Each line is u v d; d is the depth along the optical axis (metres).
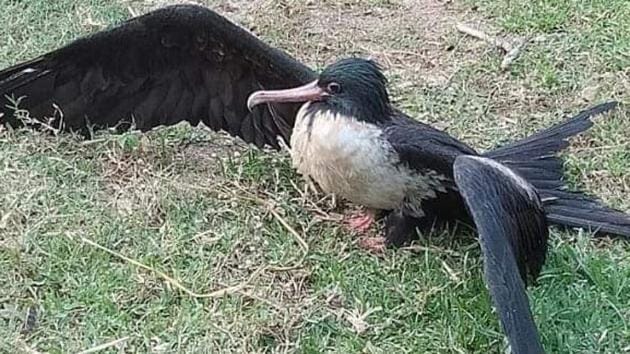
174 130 1.80
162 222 1.60
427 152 1.47
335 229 1.60
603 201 1.66
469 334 1.40
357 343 1.39
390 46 2.05
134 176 1.70
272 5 2.14
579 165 1.71
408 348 1.39
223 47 1.66
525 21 2.08
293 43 2.05
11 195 1.61
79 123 1.75
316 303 1.46
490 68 1.97
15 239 1.54
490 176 1.30
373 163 1.50
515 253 1.29
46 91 1.73
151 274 1.49
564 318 1.43
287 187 1.68
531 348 1.15
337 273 1.50
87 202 1.63
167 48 1.67
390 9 2.15
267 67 1.65
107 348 1.38
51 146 1.72
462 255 1.54
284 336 1.40
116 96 1.73
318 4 2.16
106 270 1.50
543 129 1.76
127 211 1.61
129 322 1.42
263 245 1.56
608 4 2.11
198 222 1.60
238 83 1.70
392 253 1.55
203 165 1.73
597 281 1.48
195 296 1.46
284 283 1.49
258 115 1.71
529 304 1.27
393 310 1.44
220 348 1.38
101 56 1.69
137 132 1.77
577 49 2.01
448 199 1.52
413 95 1.90
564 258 1.52
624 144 1.76
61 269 1.50
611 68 1.96
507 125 1.83
